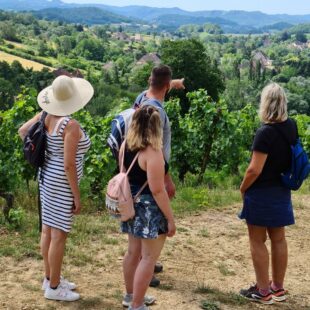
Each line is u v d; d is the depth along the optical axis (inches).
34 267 226.8
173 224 170.1
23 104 389.4
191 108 542.6
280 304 206.5
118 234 282.7
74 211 189.6
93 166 379.9
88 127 449.7
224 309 196.7
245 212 195.8
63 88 184.5
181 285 218.4
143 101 192.7
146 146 165.8
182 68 2322.8
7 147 386.3
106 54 7209.6
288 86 4293.8
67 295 194.5
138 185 170.6
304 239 303.0
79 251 248.1
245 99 3764.8
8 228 279.9
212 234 300.5
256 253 199.8
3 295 197.5
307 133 650.2
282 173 189.9
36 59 5221.5
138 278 174.6
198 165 542.9
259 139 185.8
